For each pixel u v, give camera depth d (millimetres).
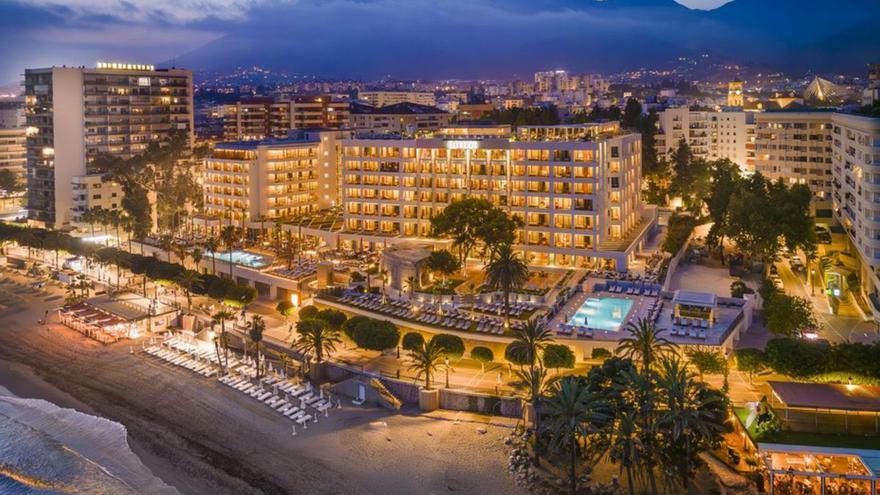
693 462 87125
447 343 121375
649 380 87938
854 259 168375
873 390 92875
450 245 185625
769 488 82938
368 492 89375
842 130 180750
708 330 125062
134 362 136000
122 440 104188
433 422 107750
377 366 125625
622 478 88438
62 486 92500
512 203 184000
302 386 122125
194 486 91625
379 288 163500
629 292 151625
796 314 120062
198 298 175250
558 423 85188
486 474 92500
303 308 145625
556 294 152500
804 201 175000
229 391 121250
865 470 80250
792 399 89750
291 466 96125
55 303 178000
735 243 194250
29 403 117375
